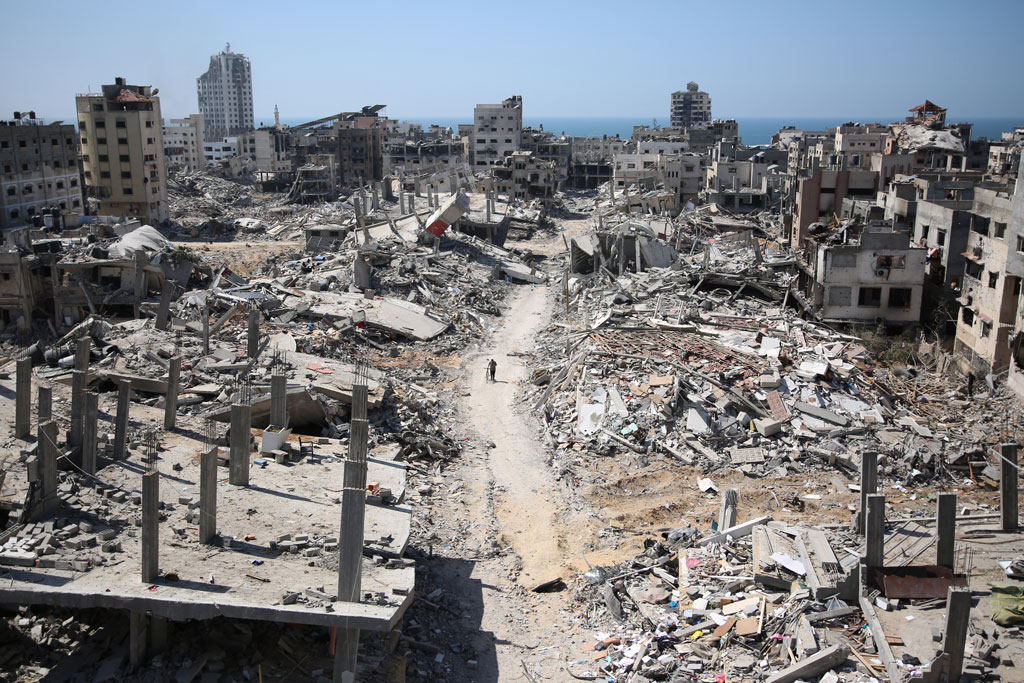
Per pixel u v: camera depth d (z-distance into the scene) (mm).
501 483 38406
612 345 51062
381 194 138000
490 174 150250
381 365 55000
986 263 55312
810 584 26188
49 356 41938
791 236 98125
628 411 43656
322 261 81500
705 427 42094
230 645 23344
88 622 24469
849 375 47625
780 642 24516
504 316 73062
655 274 72188
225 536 25219
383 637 24812
